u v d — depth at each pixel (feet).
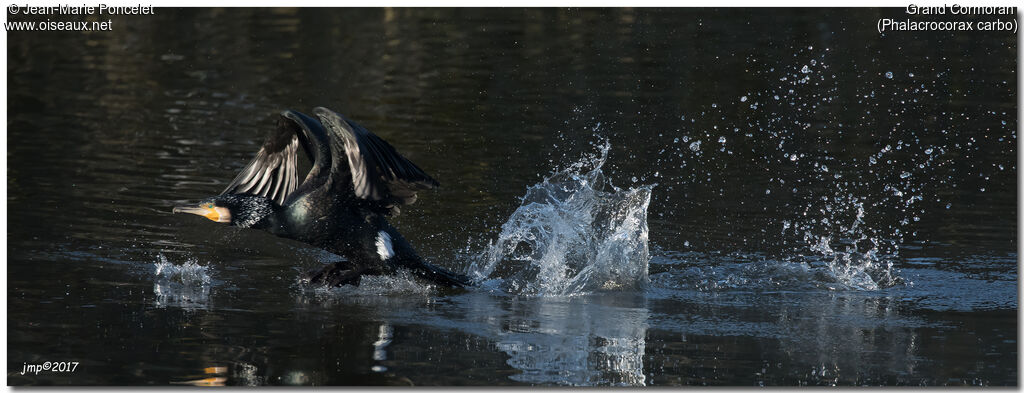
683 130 148.56
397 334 74.54
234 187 91.66
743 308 82.38
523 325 77.25
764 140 143.02
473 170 128.47
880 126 149.18
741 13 234.58
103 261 91.76
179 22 242.78
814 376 66.18
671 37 214.90
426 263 86.53
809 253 97.66
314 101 169.58
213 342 71.87
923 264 93.76
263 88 180.14
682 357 70.08
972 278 89.86
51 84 183.01
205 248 97.09
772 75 181.98
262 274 89.92
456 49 209.77
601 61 195.83
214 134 148.15
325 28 234.17
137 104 168.14
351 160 75.92
